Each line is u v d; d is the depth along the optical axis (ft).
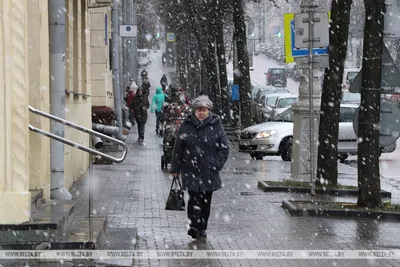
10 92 43.73
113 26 138.51
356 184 85.46
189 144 50.37
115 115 136.36
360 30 64.95
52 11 63.62
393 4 60.85
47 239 41.39
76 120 84.64
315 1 71.87
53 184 62.54
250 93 163.32
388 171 102.99
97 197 70.33
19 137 43.52
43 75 54.60
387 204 63.77
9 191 43.04
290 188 76.59
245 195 74.18
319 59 69.97
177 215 60.49
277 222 57.62
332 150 75.82
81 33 93.04
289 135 114.42
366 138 61.57
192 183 50.03
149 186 80.02
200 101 50.80
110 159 45.85
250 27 229.25
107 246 45.68
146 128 199.82
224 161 50.57
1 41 43.60
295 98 176.45
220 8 194.70
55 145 62.49
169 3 253.65
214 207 65.62
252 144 114.93
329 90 75.00
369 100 60.90
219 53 198.08
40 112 45.14
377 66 60.44
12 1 43.68
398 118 61.62
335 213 60.39
